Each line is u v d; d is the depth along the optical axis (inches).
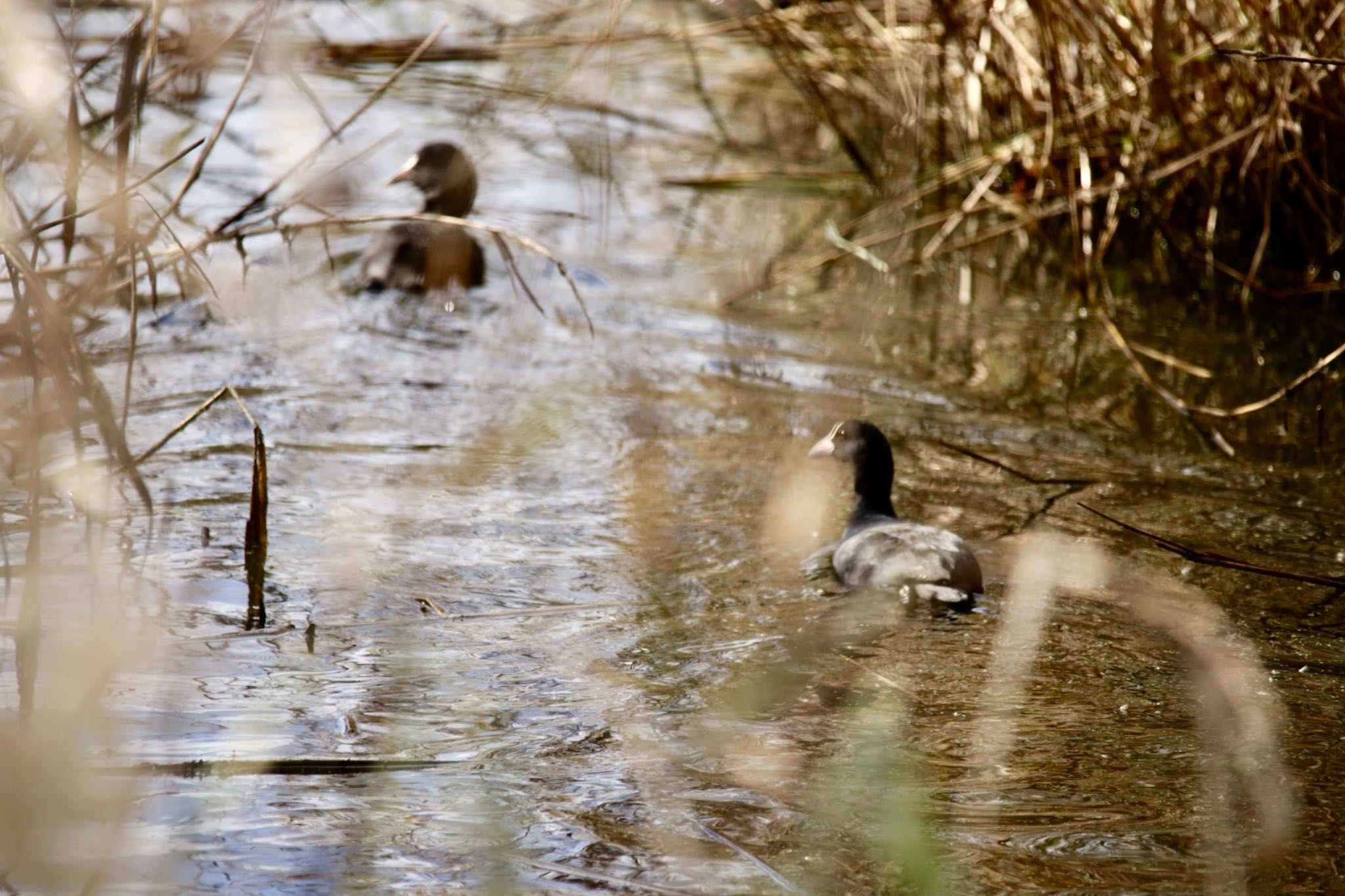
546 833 289.7
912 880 274.5
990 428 577.6
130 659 359.6
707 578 431.2
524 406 575.5
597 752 324.8
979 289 754.2
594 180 882.1
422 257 692.7
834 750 328.5
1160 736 338.3
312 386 580.1
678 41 1042.1
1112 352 671.1
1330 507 502.9
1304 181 727.7
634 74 1056.2
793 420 577.9
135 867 270.4
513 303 691.4
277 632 381.4
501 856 280.1
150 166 705.0
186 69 416.2
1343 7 632.4
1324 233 734.5
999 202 761.6
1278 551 462.0
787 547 457.7
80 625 376.8
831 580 432.1
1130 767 323.3
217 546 434.9
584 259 760.3
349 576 419.5
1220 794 311.9
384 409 563.2
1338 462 549.0
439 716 339.6
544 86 968.9
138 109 382.6
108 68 605.9
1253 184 757.3
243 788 301.7
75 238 384.5
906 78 890.7
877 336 683.4
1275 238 762.2
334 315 655.8
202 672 356.2
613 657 376.2
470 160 725.9
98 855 274.1
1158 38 656.4
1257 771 322.3
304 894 264.4
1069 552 456.4
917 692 358.9
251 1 530.6
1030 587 427.5
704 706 349.7
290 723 331.9
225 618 388.2
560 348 642.2
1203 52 676.1
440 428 548.7
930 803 305.4
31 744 311.7
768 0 900.6
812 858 282.8
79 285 437.7
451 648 377.7
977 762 323.9
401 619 394.6
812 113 1000.9
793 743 331.6
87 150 455.2
